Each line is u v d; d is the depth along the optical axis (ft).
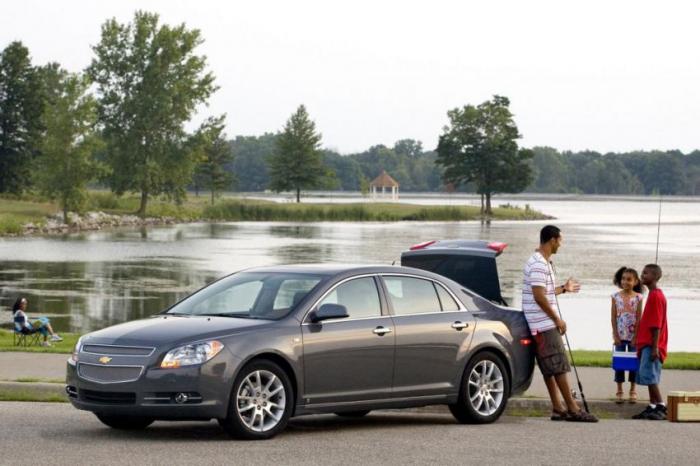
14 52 570.46
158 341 41.16
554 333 51.34
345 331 44.62
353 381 44.83
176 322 43.11
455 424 50.14
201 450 39.11
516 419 52.70
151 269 210.18
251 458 37.52
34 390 58.70
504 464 37.45
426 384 47.39
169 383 40.29
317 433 45.16
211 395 40.68
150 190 519.19
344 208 564.30
